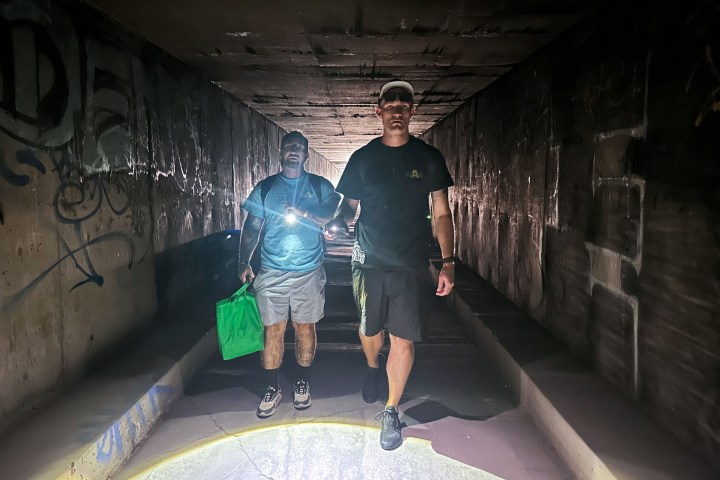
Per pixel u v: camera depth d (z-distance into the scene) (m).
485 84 6.05
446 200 2.83
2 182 2.36
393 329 2.78
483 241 6.54
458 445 2.86
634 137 2.74
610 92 3.02
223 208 6.52
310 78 5.73
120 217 3.59
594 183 3.25
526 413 3.25
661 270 2.49
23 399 2.55
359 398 3.48
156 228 4.25
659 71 2.48
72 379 3.00
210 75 5.54
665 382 2.47
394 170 2.75
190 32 3.88
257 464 2.66
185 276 4.99
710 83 2.10
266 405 3.19
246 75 5.56
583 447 2.38
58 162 2.83
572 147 3.62
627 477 2.09
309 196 3.14
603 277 3.14
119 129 3.58
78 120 3.05
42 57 2.70
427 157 2.77
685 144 2.28
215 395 3.53
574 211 3.59
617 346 2.97
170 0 3.21
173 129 4.66
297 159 3.09
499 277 5.75
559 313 3.90
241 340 3.14
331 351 4.48
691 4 2.22
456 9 3.39
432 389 3.67
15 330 2.47
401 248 2.75
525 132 4.76
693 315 2.23
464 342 4.75
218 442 2.88
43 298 2.70
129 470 2.60
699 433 2.21
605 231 3.10
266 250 3.13
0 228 2.35
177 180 4.77
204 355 4.04
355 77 5.65
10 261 2.42
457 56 4.67
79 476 2.23
